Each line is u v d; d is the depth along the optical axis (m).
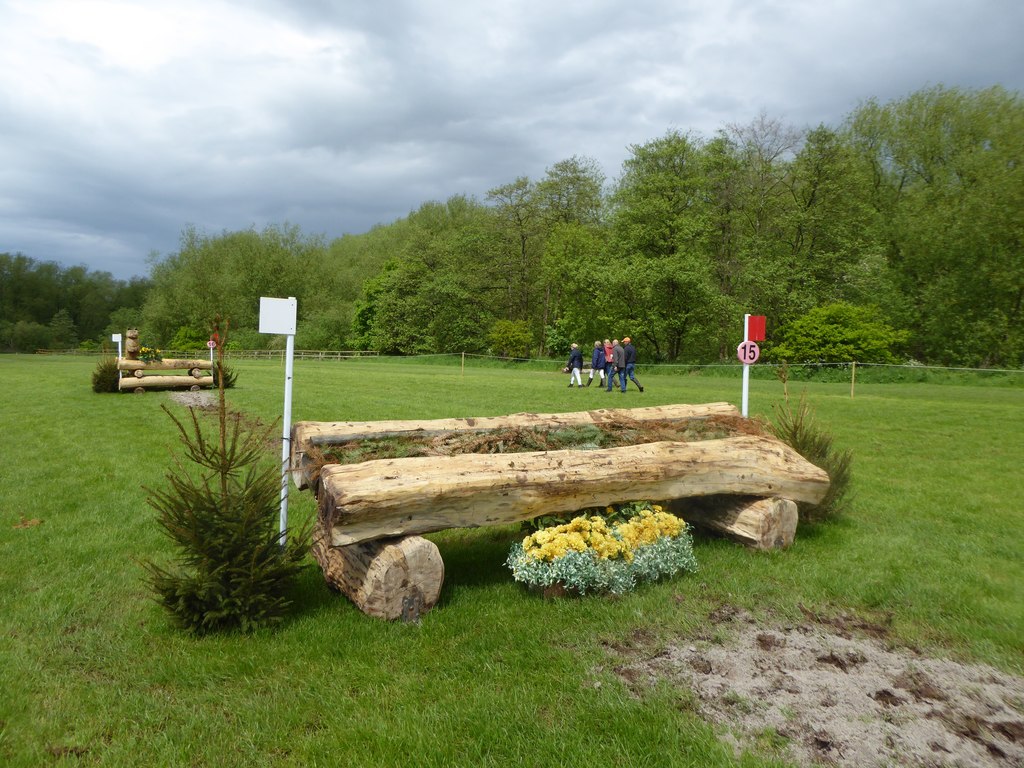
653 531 4.62
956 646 3.70
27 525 5.96
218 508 3.81
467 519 4.11
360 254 71.19
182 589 3.71
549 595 4.30
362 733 2.84
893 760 2.64
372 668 3.42
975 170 31.19
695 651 3.61
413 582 3.94
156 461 8.71
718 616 4.08
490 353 48.09
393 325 54.38
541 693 3.15
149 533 5.72
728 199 38.16
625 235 38.75
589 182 46.97
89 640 3.72
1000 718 2.96
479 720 2.93
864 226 35.94
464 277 51.72
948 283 30.22
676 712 2.97
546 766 2.63
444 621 3.96
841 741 2.76
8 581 4.62
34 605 4.21
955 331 30.48
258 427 11.35
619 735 2.81
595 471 4.50
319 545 4.64
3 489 7.23
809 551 5.32
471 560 5.13
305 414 12.96
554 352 47.94
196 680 3.30
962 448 9.99
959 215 30.00
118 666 3.46
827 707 3.03
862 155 37.16
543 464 4.45
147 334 61.56
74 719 2.97
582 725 2.89
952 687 3.23
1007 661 3.51
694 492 4.95
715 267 37.28
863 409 15.05
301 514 6.33
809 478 5.43
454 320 52.47
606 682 3.26
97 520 6.10
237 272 61.81
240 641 3.70
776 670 3.39
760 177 37.56
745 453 5.20
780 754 2.67
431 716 2.96
